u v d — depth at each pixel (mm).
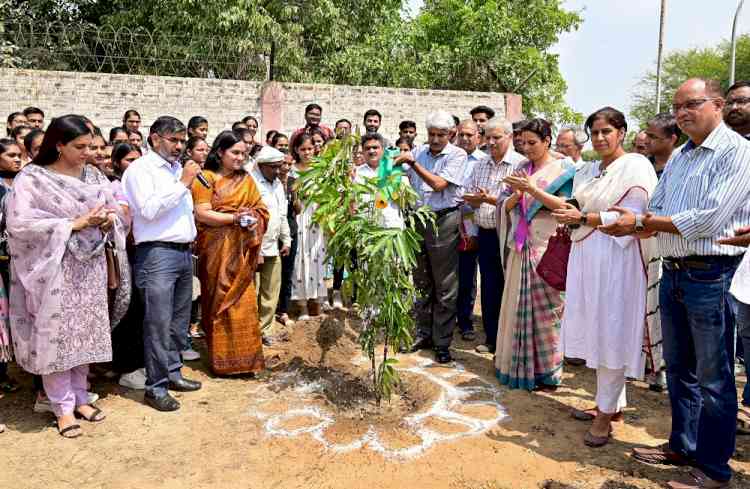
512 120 13016
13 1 15906
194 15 13961
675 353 3227
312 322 5789
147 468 3213
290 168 5844
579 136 5645
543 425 3822
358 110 12031
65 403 3605
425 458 3354
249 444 3490
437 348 4949
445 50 16453
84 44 11648
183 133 3947
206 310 4523
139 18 14977
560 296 4359
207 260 4449
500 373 4539
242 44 12719
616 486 3096
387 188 4012
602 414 3557
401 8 19203
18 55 11953
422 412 3990
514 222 4383
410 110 12359
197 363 4887
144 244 3928
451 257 4805
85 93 10508
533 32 18625
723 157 2830
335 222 3990
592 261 3500
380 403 4176
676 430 3307
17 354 3555
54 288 3436
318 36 16016
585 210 3594
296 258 5781
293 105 11625
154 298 3904
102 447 3445
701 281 2953
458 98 12625
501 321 4547
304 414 3922
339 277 6566
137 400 4125
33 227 3418
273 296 5340
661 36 13430
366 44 16312
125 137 6004
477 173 5277
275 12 15242
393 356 5090
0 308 3740
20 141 5152
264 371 4730
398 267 3979
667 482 3139
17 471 3178
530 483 3127
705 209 2848
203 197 4363
